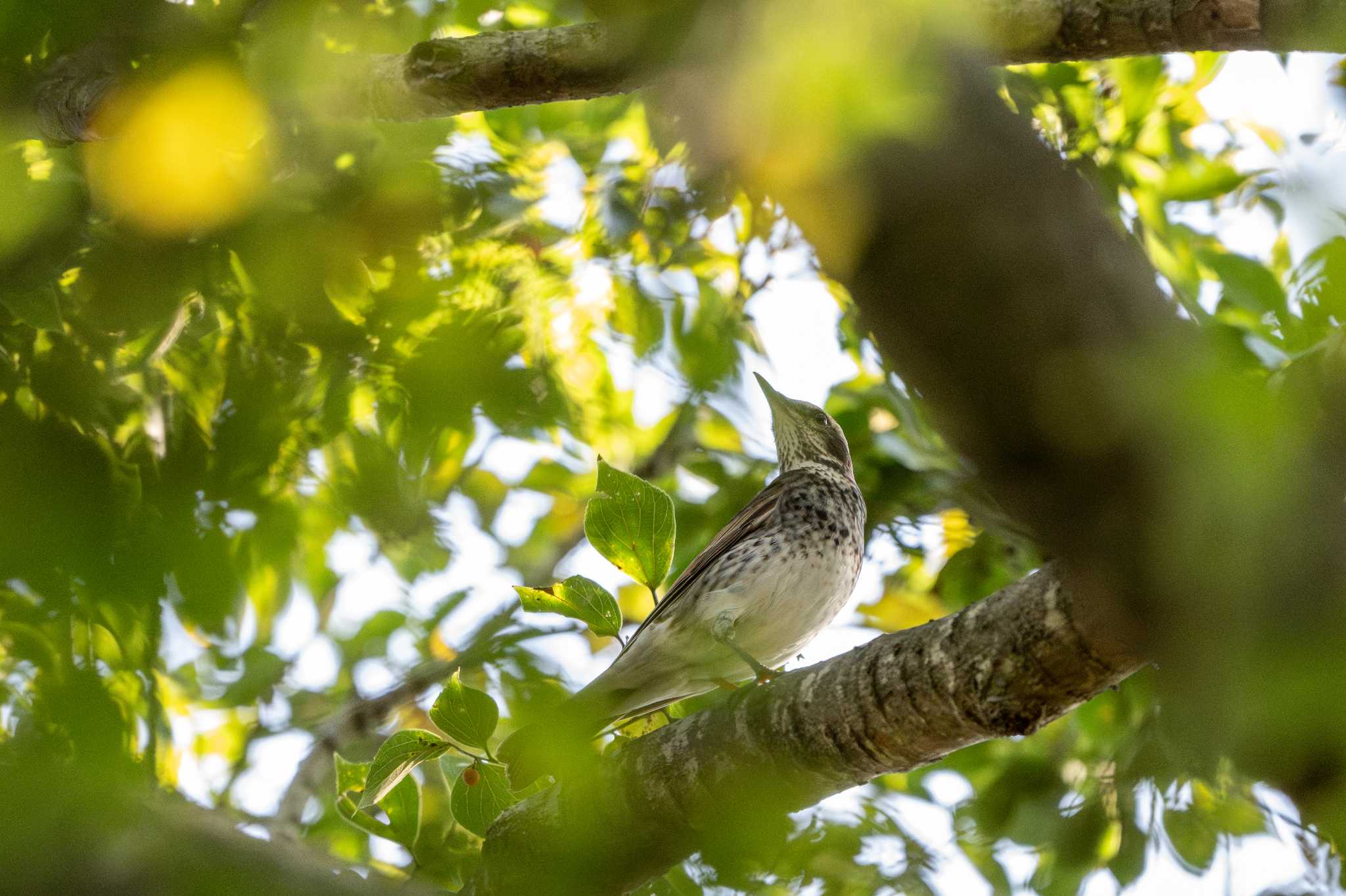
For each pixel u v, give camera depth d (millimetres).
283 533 7973
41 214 6637
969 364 3385
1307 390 3426
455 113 8641
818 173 3672
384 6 9539
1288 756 3459
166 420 8898
